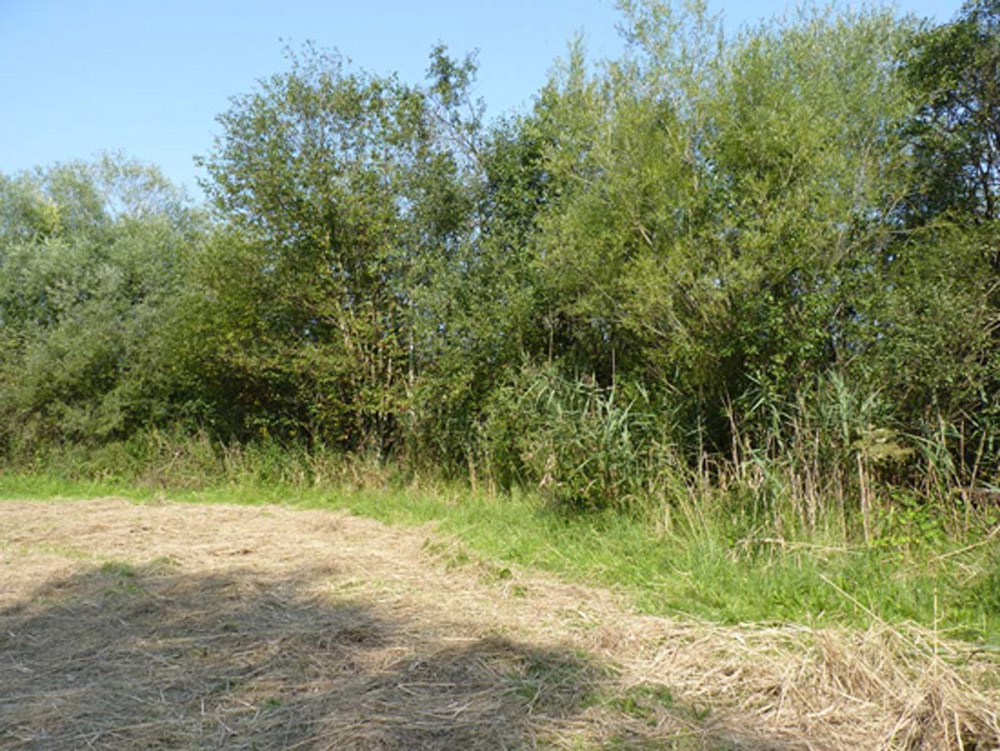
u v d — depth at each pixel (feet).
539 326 39.83
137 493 45.50
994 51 33.63
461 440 40.24
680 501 25.26
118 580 21.47
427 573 22.13
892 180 30.94
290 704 12.53
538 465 32.35
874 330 26.50
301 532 30.53
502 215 44.37
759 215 27.99
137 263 59.52
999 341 25.36
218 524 32.78
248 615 17.84
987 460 25.17
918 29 35.65
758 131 28.32
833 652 13.10
